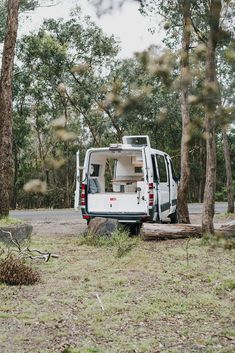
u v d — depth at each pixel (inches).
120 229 442.3
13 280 269.1
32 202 1327.5
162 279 280.4
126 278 279.1
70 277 287.9
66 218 706.2
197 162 1531.7
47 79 1233.4
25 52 1203.2
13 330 191.2
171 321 203.5
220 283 269.6
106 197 471.5
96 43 1173.1
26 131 1336.1
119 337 180.4
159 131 1355.8
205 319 205.6
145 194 460.4
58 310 218.4
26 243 397.7
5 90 467.8
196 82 58.1
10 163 468.8
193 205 1073.5
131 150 467.8
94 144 1354.6
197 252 362.6
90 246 407.2
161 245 404.5
